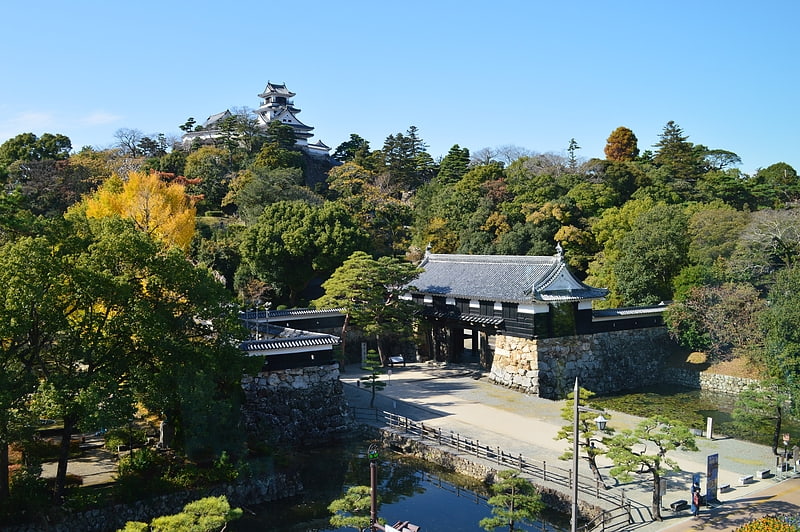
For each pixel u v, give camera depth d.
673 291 45.19
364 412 32.25
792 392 26.52
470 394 35.81
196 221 66.44
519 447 26.36
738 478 23.06
